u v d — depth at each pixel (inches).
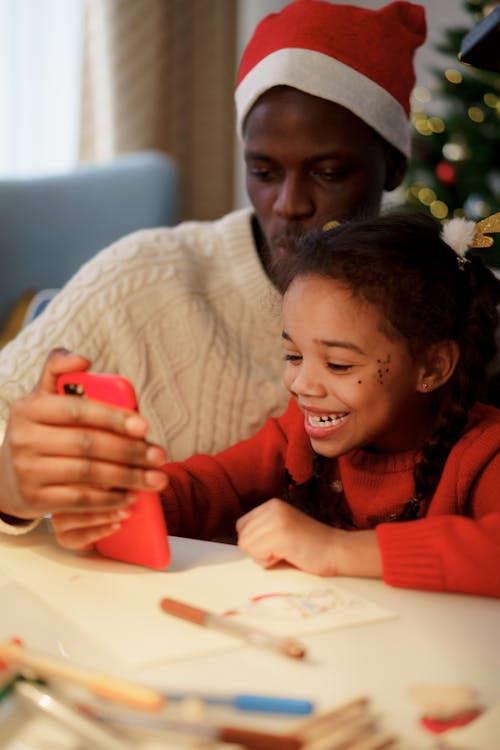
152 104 124.9
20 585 30.5
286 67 48.1
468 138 93.7
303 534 32.4
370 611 28.9
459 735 21.5
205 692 23.6
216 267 54.4
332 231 39.9
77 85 123.3
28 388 47.7
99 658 25.4
